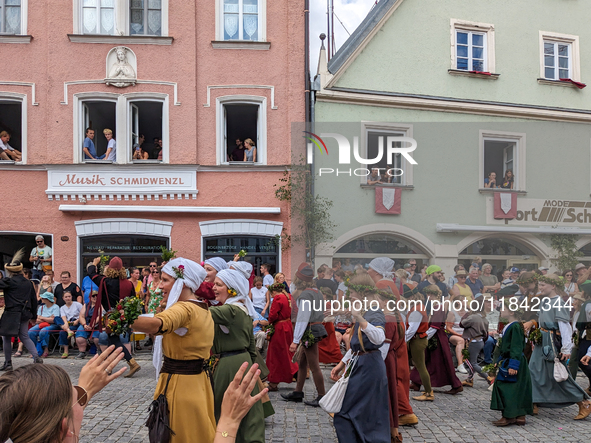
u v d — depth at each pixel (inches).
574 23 622.5
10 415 51.2
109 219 524.7
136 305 135.3
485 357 357.1
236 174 536.1
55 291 421.1
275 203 537.0
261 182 537.3
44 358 399.2
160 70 536.1
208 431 141.5
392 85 560.4
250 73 543.5
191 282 149.4
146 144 545.3
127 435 215.3
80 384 67.9
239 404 67.9
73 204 524.7
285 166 535.8
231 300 181.3
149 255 531.5
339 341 374.0
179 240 530.6
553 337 257.0
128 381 321.1
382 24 559.8
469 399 296.8
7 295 353.1
